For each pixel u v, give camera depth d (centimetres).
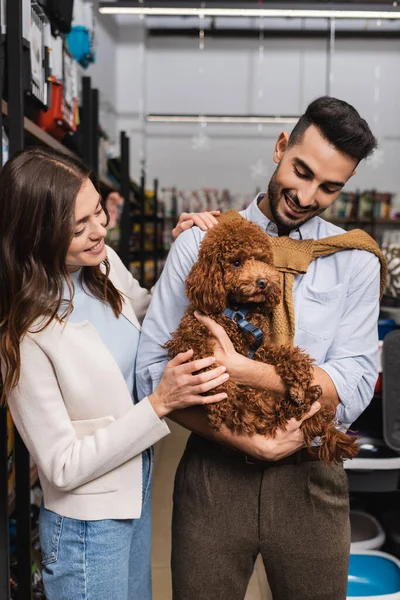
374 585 180
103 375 116
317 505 121
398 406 171
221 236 109
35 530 202
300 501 122
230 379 109
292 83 695
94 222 113
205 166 699
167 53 700
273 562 124
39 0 192
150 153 702
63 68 211
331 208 605
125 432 110
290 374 107
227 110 702
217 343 109
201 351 108
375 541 201
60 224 107
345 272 125
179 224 135
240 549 123
